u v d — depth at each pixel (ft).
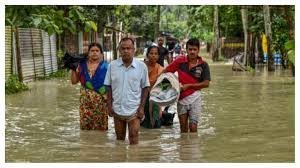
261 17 112.88
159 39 52.80
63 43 107.14
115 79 31.60
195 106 35.60
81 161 28.27
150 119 38.22
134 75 31.48
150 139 34.19
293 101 53.62
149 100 36.78
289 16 78.33
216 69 111.04
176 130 37.60
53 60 93.04
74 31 51.01
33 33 82.33
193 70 35.27
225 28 172.04
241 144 32.58
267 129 37.78
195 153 30.09
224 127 38.78
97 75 36.81
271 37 99.14
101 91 37.01
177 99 35.47
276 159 28.55
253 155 29.58
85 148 31.45
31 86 71.56
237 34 169.89
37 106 50.70
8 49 67.97
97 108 37.06
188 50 35.12
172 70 35.78
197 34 234.38
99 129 37.24
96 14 105.19
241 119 42.47
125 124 33.09
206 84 35.24
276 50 103.50
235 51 165.78
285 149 31.07
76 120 42.14
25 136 35.47
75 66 37.17
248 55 114.21
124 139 33.42
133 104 31.76
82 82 37.32
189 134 35.76
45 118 43.32
